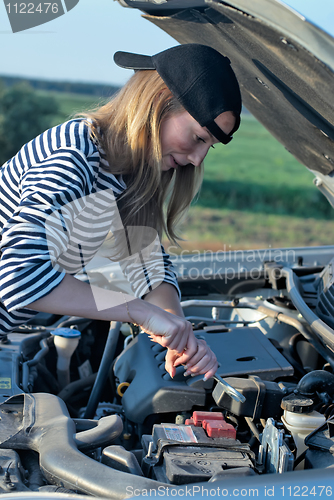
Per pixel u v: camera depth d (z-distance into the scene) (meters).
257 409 1.34
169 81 1.11
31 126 16.05
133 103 1.17
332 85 1.11
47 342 1.97
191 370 1.21
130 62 1.21
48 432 1.17
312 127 1.63
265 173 16.28
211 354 1.21
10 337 1.89
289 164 17.94
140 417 1.48
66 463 1.05
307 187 14.41
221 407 1.39
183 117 1.15
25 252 0.98
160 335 1.12
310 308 1.89
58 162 1.06
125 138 1.20
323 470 0.95
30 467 1.16
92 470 1.02
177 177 1.50
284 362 1.57
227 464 1.11
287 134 1.90
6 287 0.97
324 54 1.02
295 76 1.27
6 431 1.21
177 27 1.53
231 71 1.15
